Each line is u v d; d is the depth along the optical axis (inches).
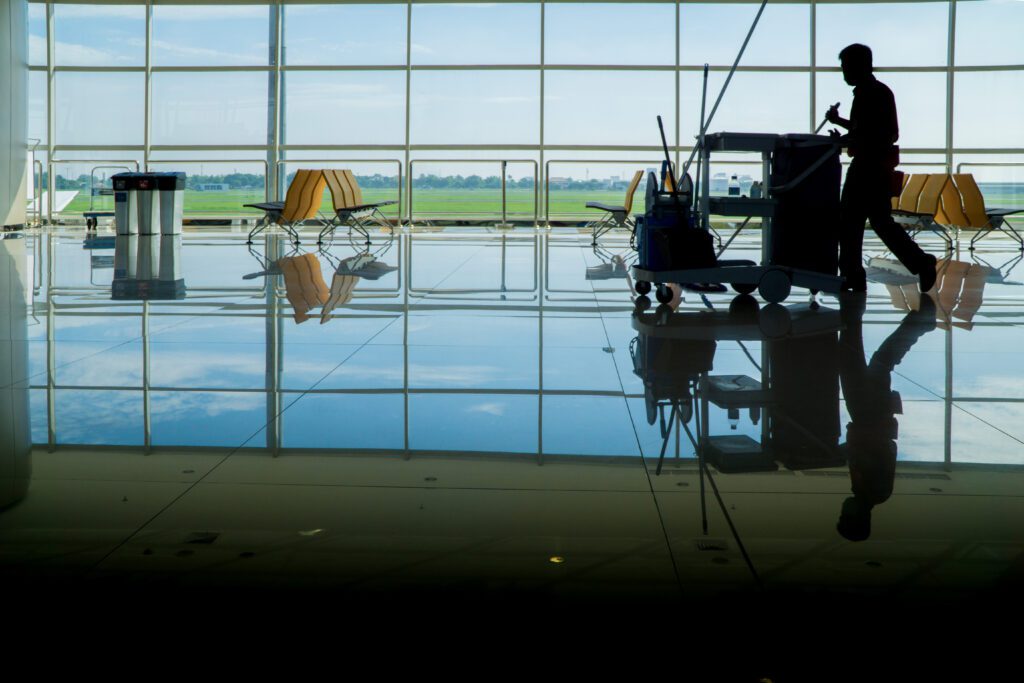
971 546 58.1
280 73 532.7
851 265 201.2
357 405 96.3
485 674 42.4
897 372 114.0
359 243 375.6
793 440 83.2
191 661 43.8
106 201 539.2
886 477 72.6
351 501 66.8
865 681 42.0
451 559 55.8
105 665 43.5
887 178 196.4
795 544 58.3
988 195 519.8
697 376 111.0
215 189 538.3
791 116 530.9
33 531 60.8
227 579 53.0
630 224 388.8
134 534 60.3
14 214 435.2
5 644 45.6
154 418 91.0
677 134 526.3
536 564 55.0
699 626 47.1
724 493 68.5
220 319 158.9
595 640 45.6
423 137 552.4
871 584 52.3
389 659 43.8
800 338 140.3
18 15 420.5
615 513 64.1
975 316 165.8
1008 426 88.3
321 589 51.6
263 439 83.7
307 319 159.3
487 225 531.5
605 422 89.4
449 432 85.8
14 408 95.0
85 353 126.0
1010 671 42.9
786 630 46.8
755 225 529.3
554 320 159.0
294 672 42.7
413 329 148.6
